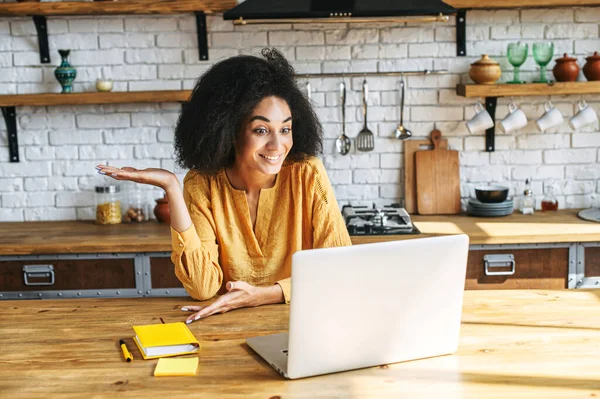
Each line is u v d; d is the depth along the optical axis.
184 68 4.22
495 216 4.11
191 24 4.18
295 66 4.21
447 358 1.93
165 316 2.29
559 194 4.33
